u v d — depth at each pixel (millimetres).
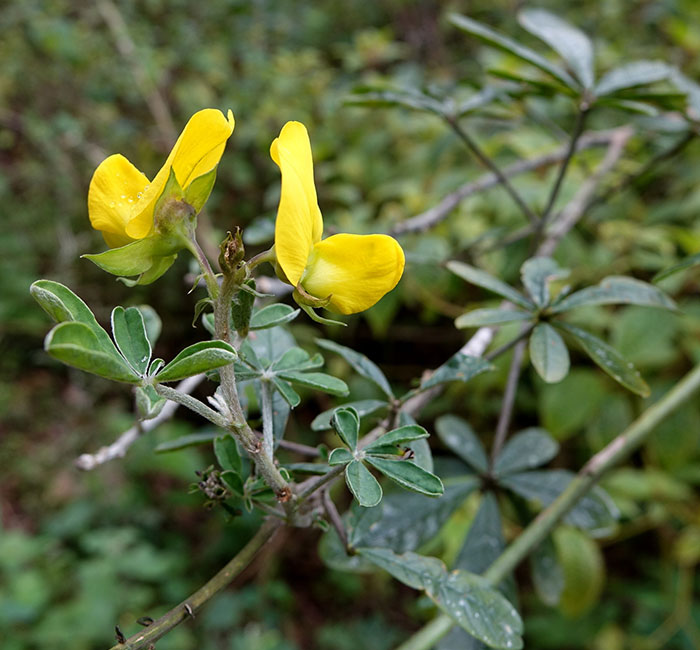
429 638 144
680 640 327
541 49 449
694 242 290
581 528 165
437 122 368
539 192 301
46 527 403
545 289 146
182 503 410
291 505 108
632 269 334
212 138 94
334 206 374
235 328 104
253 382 131
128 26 506
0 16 507
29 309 479
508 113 237
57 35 478
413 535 155
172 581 381
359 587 395
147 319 151
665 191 362
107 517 404
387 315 314
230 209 429
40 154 500
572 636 338
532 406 337
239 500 116
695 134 227
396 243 99
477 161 341
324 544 156
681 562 315
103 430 434
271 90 449
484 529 166
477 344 165
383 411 154
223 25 540
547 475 173
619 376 135
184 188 95
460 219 314
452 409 358
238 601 376
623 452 161
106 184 98
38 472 431
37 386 481
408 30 532
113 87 499
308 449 134
